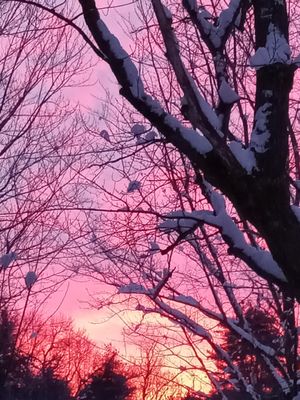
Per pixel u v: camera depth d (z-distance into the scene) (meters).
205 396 10.45
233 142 4.55
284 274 4.62
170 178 7.82
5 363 10.87
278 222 4.41
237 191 4.44
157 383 12.59
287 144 4.51
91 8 4.61
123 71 4.57
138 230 7.35
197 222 5.49
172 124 4.53
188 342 10.34
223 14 5.45
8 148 9.53
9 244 9.27
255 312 9.65
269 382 10.06
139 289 9.48
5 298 9.66
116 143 6.79
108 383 28.14
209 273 9.27
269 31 4.68
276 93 4.53
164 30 4.61
